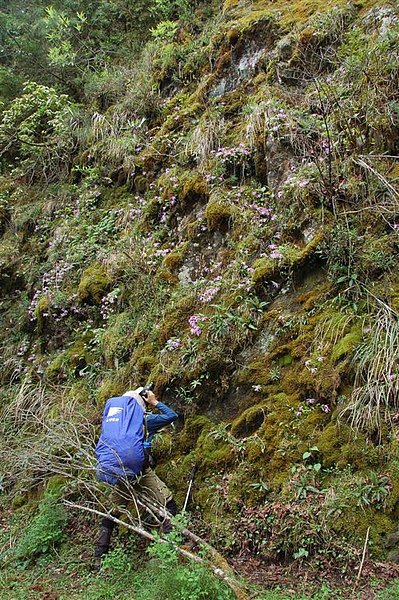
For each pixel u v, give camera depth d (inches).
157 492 163.6
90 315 259.4
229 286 202.7
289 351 177.2
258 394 175.5
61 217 318.7
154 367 200.7
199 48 320.2
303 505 144.9
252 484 156.6
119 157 308.3
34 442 204.5
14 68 433.4
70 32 395.9
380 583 125.3
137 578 144.9
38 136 379.9
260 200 221.5
